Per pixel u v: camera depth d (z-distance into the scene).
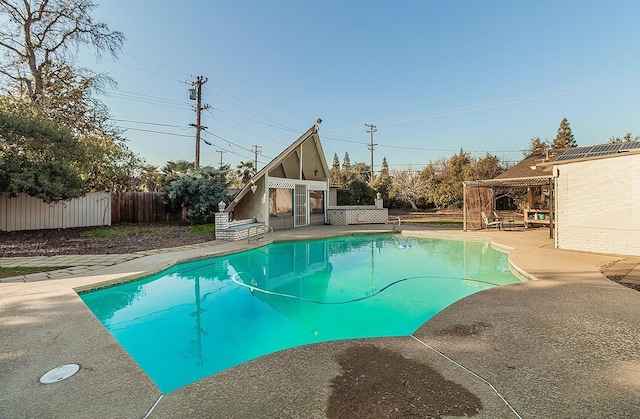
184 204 16.03
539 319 3.89
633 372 2.65
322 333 4.77
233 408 2.21
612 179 8.41
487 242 12.23
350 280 7.62
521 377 2.58
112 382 2.61
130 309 5.67
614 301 4.56
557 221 9.55
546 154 16.16
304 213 17.41
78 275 6.40
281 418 2.09
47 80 16.31
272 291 6.80
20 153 11.15
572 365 2.77
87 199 14.89
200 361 3.97
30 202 13.09
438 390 2.40
